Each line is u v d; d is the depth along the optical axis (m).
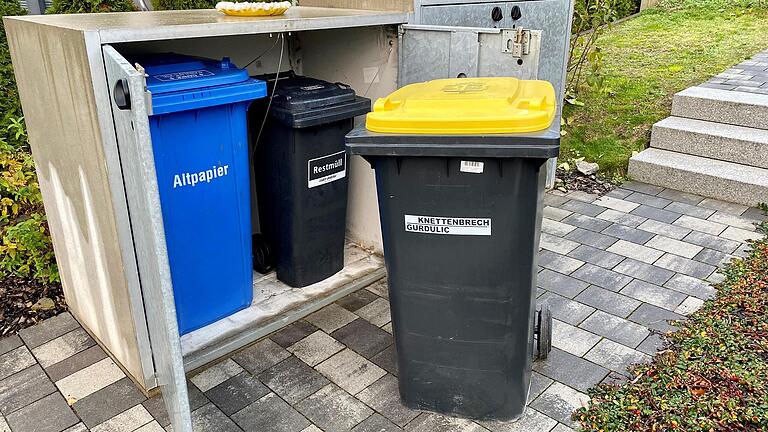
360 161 3.80
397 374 2.71
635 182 5.20
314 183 3.30
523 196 2.10
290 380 2.80
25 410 2.63
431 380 2.48
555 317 3.24
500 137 2.01
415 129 2.10
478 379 2.42
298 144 3.15
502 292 2.25
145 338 2.56
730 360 2.78
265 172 3.40
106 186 2.32
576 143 5.66
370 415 2.56
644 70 6.84
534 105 2.11
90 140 2.32
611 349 2.95
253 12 2.96
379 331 3.18
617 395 2.60
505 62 3.04
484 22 3.79
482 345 2.35
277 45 3.85
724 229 4.27
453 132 2.06
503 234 2.16
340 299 3.50
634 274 3.68
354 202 3.97
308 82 3.41
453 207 2.16
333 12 3.35
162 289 1.95
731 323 3.08
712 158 5.11
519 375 2.41
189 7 5.18
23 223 3.66
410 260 2.28
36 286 3.58
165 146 2.68
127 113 1.91
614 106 6.10
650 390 2.62
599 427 2.43
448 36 3.16
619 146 5.55
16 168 4.06
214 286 3.09
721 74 6.22
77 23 2.50
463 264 2.23
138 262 2.40
